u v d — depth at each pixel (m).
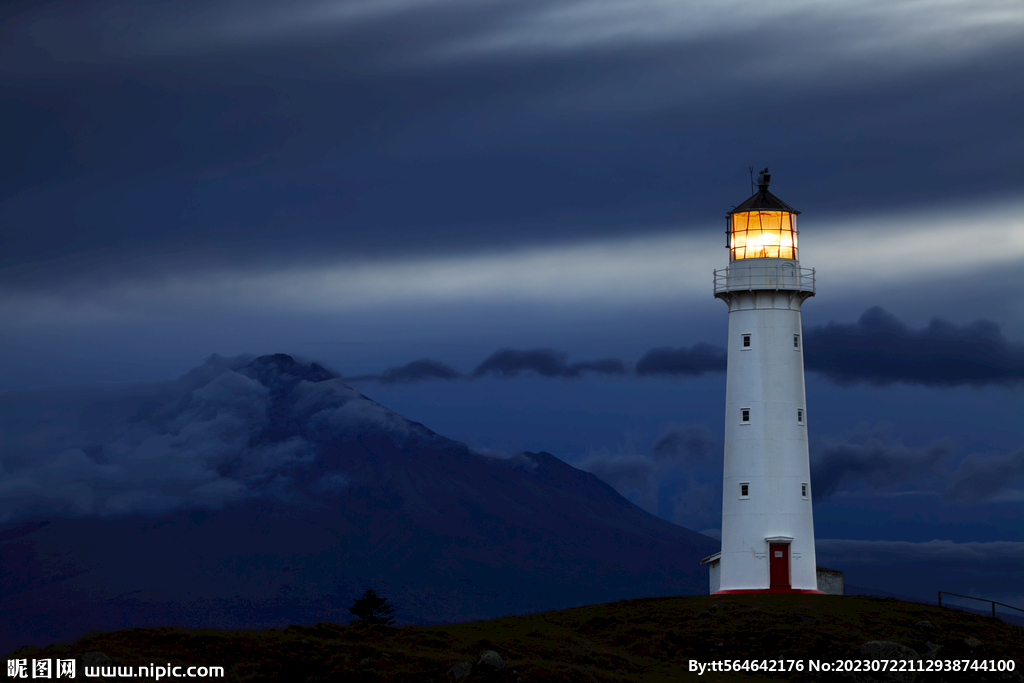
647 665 82.50
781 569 104.06
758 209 110.56
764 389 107.00
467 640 83.56
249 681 68.50
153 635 74.38
